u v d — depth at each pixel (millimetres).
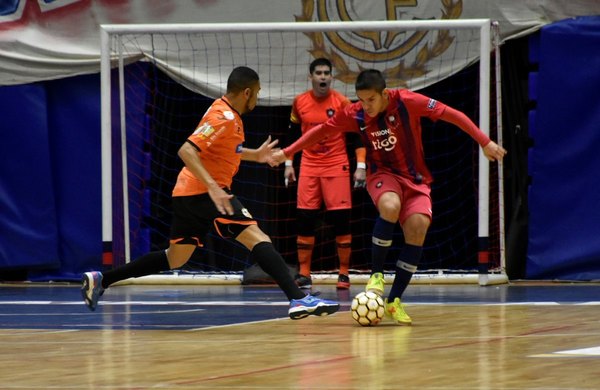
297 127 25531
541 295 22141
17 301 21844
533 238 27031
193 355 11633
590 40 26578
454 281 26609
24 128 28266
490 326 14727
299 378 9539
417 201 15625
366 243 29344
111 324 16250
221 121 14992
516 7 27031
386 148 15672
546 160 26828
